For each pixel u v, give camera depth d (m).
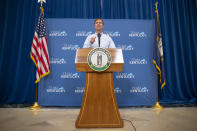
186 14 4.06
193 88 3.72
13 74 3.54
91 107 1.65
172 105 3.30
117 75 3.25
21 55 3.56
